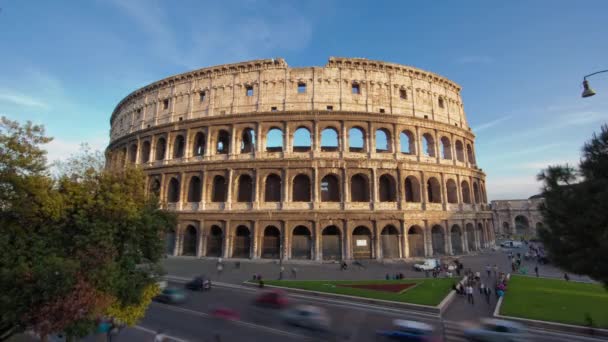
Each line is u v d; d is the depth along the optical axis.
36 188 19.48
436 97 76.81
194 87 75.44
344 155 65.31
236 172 66.44
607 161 22.09
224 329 27.58
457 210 71.75
